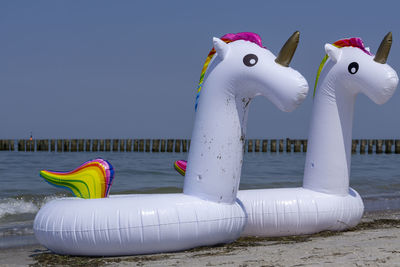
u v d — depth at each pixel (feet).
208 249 18.62
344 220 22.85
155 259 17.16
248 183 58.49
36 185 51.60
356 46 23.02
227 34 20.07
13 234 26.78
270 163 94.84
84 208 17.90
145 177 63.41
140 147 128.26
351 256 15.98
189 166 19.47
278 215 21.95
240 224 19.43
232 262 15.84
